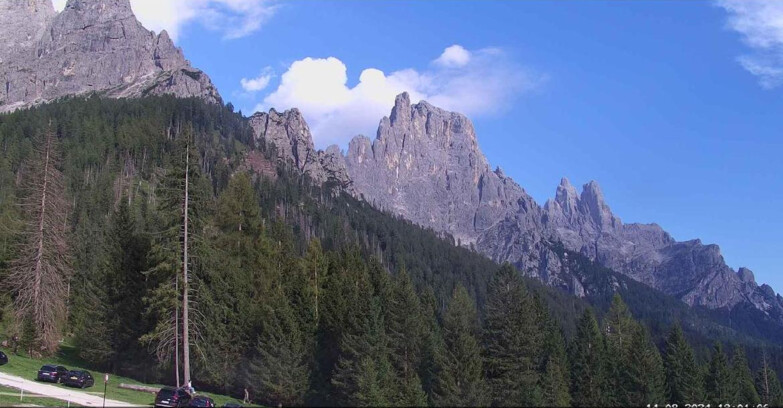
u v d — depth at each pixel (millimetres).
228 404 49281
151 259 58188
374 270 84125
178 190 56594
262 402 58969
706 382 71062
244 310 64250
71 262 81375
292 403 58156
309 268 74375
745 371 84500
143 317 63875
